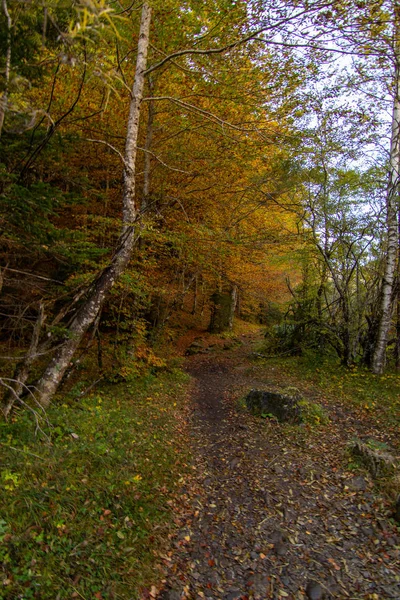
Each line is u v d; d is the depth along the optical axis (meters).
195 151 10.21
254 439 6.66
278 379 10.92
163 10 7.80
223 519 4.52
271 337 16.50
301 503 4.76
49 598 2.87
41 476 4.08
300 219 11.57
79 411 6.39
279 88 8.20
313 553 3.91
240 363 15.20
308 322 13.11
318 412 7.24
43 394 6.23
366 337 10.95
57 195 5.02
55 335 6.63
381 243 10.76
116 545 3.66
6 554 3.00
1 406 5.62
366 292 11.14
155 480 4.99
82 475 4.39
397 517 4.21
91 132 9.48
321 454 5.87
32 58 3.94
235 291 21.77
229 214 12.25
